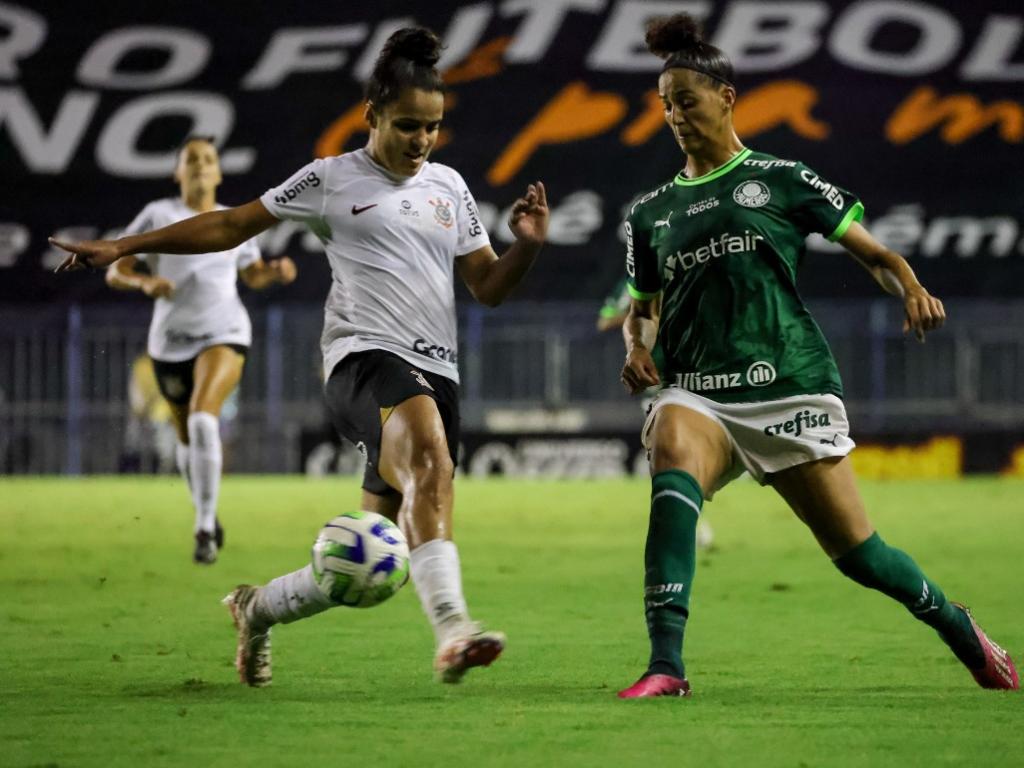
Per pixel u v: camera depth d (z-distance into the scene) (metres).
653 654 19.80
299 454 92.19
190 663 23.48
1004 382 90.06
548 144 97.38
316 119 99.75
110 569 39.78
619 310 47.88
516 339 91.69
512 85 98.12
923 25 98.00
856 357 89.94
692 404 20.36
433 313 20.91
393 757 15.83
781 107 97.88
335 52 100.19
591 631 27.61
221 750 16.23
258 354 92.38
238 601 20.42
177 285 41.62
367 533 18.33
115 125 99.56
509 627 28.20
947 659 24.00
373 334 20.62
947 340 89.94
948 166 96.69
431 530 18.75
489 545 47.41
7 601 32.44
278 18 100.69
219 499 69.94
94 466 91.88
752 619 29.34
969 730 17.52
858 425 89.94
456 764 15.46
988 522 56.59
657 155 97.12
